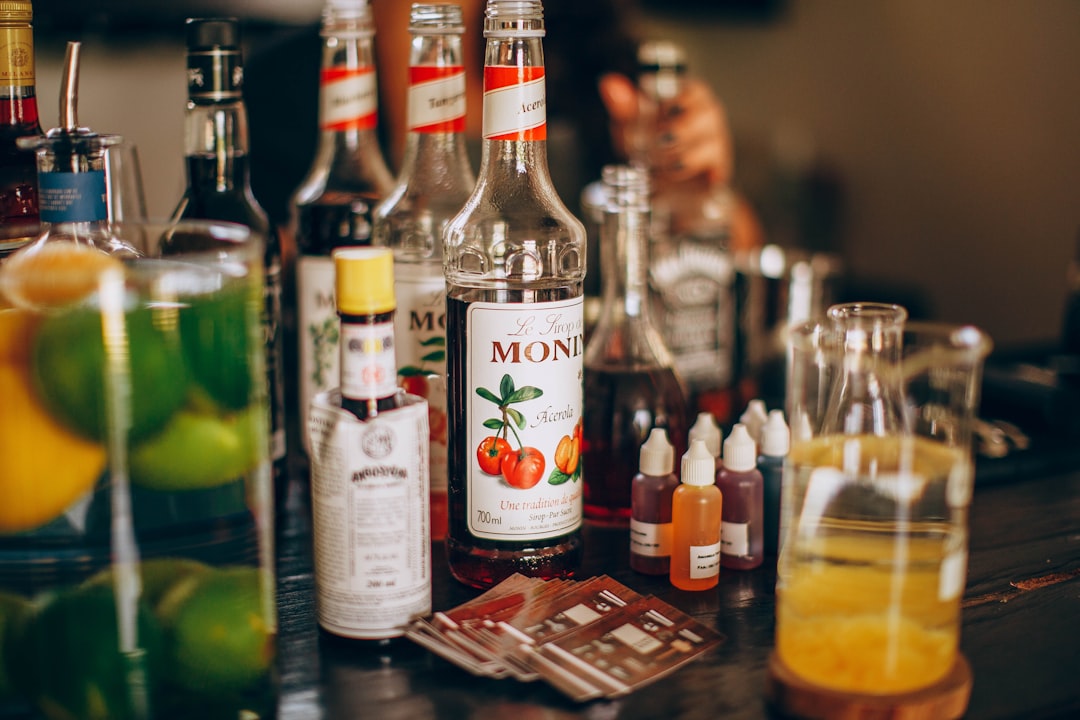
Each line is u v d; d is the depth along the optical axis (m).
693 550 0.85
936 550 0.71
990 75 2.31
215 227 0.73
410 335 0.93
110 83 1.48
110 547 0.68
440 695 0.74
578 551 0.87
